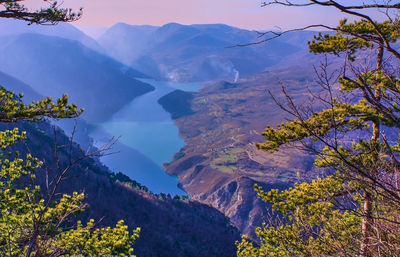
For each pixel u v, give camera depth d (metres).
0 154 8.75
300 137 7.71
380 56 6.55
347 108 8.75
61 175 5.07
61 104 7.73
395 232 4.87
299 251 8.41
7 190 8.13
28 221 7.41
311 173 5.81
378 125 8.59
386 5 3.15
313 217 8.82
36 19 8.77
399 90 4.97
